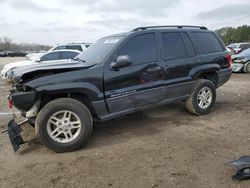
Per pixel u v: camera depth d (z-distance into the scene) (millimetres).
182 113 6496
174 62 5688
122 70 4973
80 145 4559
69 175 3773
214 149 4426
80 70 4629
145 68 5238
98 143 4840
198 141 4777
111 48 5059
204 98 6281
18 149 4645
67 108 4430
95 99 4723
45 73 4477
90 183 3561
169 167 3887
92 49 5691
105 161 4145
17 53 62969
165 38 5703
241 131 5227
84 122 4535
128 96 5062
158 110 6770
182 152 4348
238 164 3520
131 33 5293
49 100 4590
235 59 15492
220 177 3592
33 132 5371
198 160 4066
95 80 4695
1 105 7938
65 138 4516
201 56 6195
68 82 4484
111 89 4867
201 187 3387
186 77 5914
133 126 5672
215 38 6754
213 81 6656
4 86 11945
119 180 3604
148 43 5422
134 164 4012
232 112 6578
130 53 5148
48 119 4359
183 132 5242
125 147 4625
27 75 4367
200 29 6516
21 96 4273
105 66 4828
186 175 3664
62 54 13352
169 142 4770
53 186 3523
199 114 6250
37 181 3652
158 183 3502
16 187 3527
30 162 4188
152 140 4883
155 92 5426
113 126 5703
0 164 4152
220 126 5543
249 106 7168
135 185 3479
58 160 4230
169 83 5617
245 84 11109
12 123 4781
